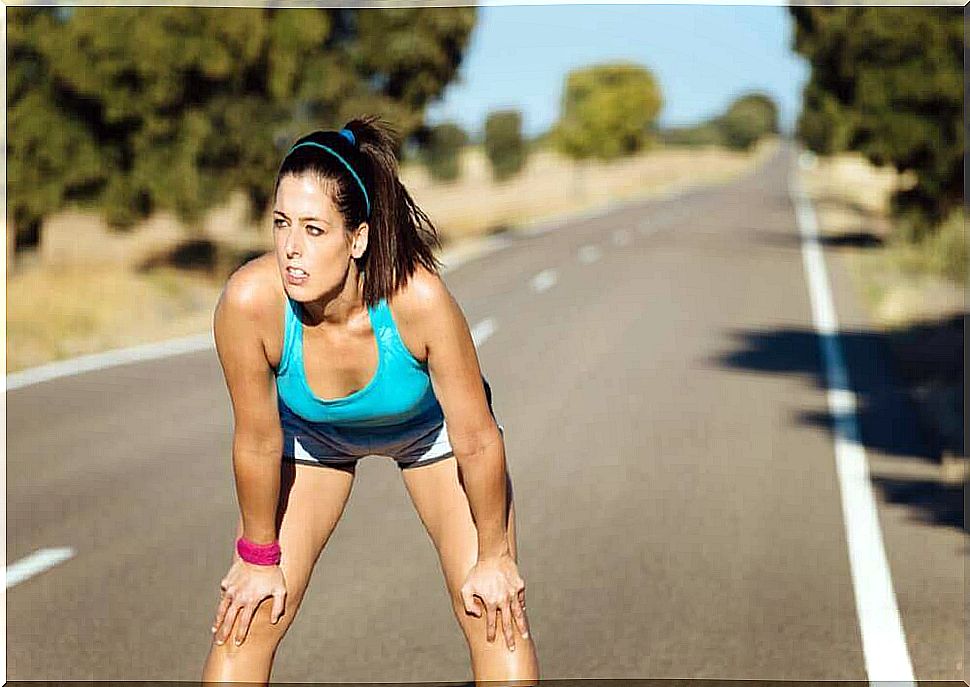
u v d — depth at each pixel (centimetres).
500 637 432
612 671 596
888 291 2431
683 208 6000
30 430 1226
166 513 916
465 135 7156
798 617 676
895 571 762
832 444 1145
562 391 1420
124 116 2625
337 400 414
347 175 378
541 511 914
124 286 2308
